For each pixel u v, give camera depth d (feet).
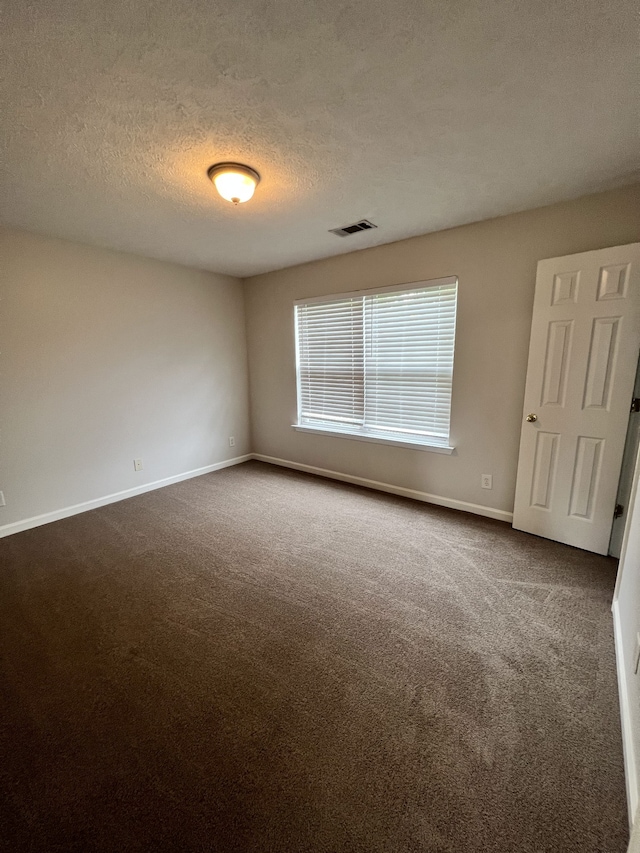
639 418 7.13
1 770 3.92
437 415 10.37
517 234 8.30
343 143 5.48
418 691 4.78
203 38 3.63
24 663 5.32
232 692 4.81
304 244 10.23
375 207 7.79
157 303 11.87
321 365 12.78
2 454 9.05
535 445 8.43
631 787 3.51
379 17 3.46
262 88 4.33
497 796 3.63
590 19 3.47
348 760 3.97
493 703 4.59
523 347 8.64
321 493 11.77
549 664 5.16
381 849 3.25
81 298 10.10
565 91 4.42
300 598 6.66
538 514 8.63
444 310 9.73
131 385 11.45
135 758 4.02
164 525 9.67
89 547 8.59
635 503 5.54
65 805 3.60
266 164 6.03
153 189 6.78
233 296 14.24
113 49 3.73
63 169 6.04
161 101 4.52
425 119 4.96
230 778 3.81
